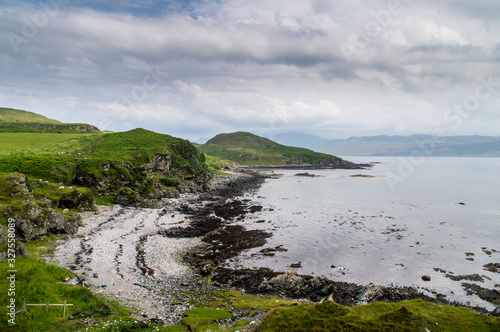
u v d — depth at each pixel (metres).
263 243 60.06
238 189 142.62
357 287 41.19
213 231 68.19
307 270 47.38
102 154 126.31
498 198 115.38
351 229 70.88
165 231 65.25
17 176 55.97
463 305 37.38
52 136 153.25
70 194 69.62
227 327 27.41
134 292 35.59
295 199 114.12
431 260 51.91
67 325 24.42
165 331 25.72
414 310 27.98
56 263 41.97
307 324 24.84
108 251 50.19
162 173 131.75
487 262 51.25
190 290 38.84
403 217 83.50
